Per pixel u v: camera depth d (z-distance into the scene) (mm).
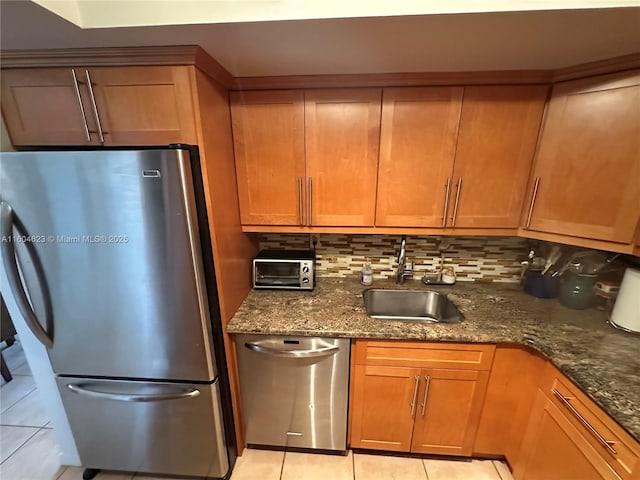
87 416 1448
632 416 895
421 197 1540
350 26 929
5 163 1067
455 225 1569
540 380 1299
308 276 1758
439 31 959
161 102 1134
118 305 1232
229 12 891
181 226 1116
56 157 1054
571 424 1106
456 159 1466
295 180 1561
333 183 1556
